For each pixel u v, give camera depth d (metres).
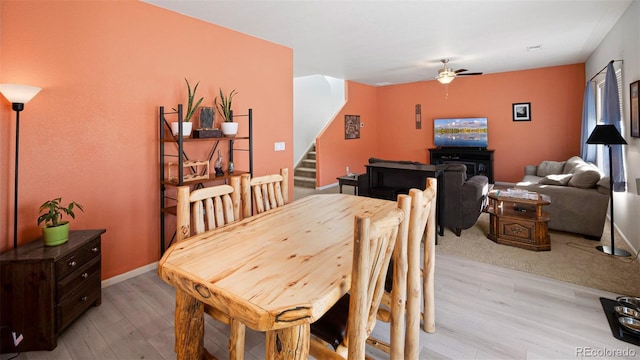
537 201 3.33
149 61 2.85
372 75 6.73
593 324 2.05
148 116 2.86
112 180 2.66
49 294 1.87
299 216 2.01
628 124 3.38
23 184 2.20
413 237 1.62
